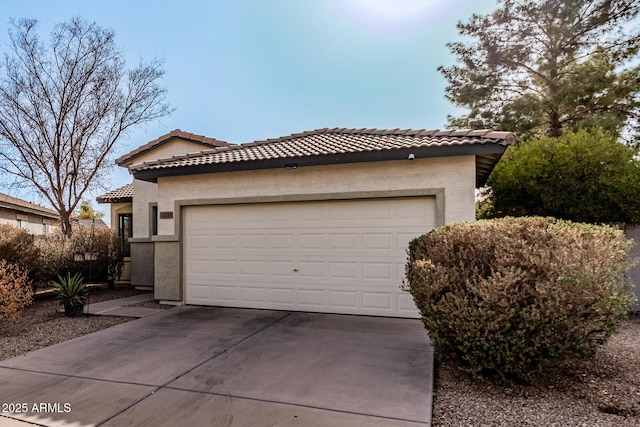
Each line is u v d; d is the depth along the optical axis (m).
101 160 14.99
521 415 3.70
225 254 9.25
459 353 4.52
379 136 9.58
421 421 3.61
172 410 3.92
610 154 9.41
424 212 7.82
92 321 8.14
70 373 5.00
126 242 15.05
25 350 6.09
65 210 14.50
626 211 8.90
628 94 14.70
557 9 15.09
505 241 4.41
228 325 7.40
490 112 17.25
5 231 10.19
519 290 4.12
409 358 5.40
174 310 8.96
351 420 3.65
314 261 8.49
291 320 7.72
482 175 10.04
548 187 9.98
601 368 4.85
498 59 16.69
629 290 4.22
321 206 8.48
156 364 5.28
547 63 16.02
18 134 13.74
